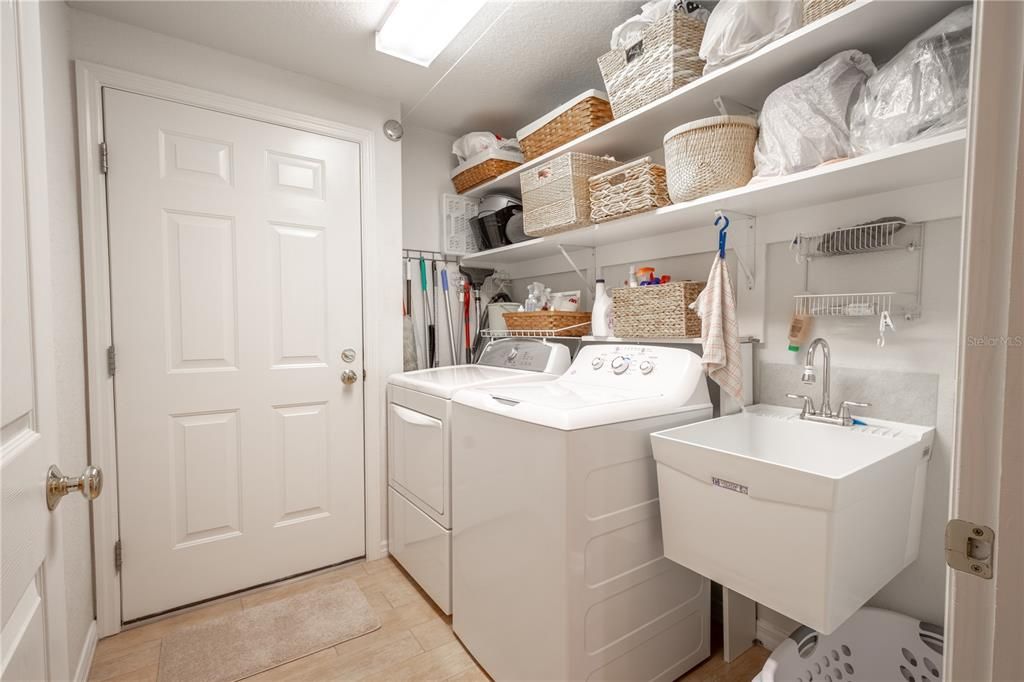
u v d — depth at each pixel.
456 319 2.63
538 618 1.21
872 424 1.29
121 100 1.64
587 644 1.17
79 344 1.52
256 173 1.89
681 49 1.39
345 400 2.11
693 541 1.15
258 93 1.88
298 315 1.99
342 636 1.62
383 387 2.21
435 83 2.04
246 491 1.89
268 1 1.53
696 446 1.11
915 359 1.23
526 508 1.24
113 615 1.63
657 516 1.33
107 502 1.62
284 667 1.49
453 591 1.62
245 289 1.88
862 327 1.34
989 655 0.43
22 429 0.63
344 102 2.08
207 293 1.80
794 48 1.13
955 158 0.99
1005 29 0.41
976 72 0.43
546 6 1.55
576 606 1.14
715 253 1.70
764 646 1.58
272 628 1.67
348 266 2.11
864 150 1.07
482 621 1.45
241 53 1.83
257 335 1.90
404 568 2.04
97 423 1.59
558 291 2.49
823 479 0.87
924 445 1.16
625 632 1.26
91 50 1.58
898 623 1.23
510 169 2.30
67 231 1.44
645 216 1.55
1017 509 0.41
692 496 1.14
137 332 1.68
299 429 2.00
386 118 2.20
